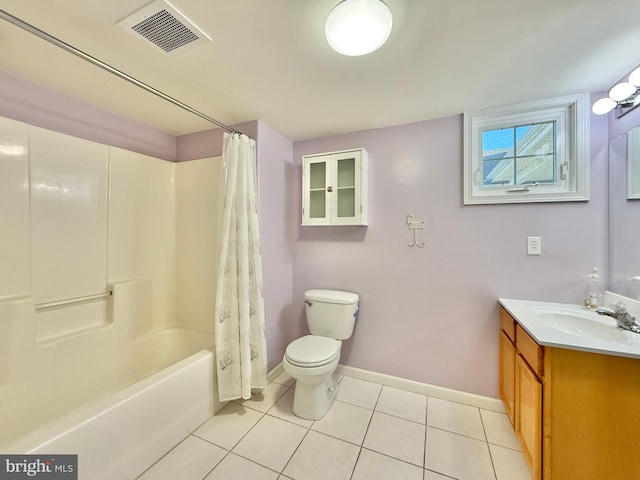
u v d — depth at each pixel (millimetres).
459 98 1688
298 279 2424
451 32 1136
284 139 2328
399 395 1984
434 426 1669
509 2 984
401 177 2057
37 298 1541
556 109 1700
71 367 1634
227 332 1806
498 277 1813
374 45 1081
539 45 1214
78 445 1094
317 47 1236
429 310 1986
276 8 1013
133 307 2010
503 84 1531
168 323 2295
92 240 1803
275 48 1244
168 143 2340
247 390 1746
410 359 2043
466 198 1860
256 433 1596
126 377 1927
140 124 2119
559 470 1131
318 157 2121
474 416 1762
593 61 1326
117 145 1969
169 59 1329
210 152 2254
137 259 2074
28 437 1017
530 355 1286
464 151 1864
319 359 1662
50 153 1593
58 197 1631
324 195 2141
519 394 1435
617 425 1066
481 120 1862
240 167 1835
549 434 1140
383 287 2117
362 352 2186
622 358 1057
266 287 2117
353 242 2211
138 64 1369
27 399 1440
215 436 1568
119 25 1104
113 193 1916
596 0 972
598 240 1602
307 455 1440
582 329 1427
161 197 2252
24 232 1486
